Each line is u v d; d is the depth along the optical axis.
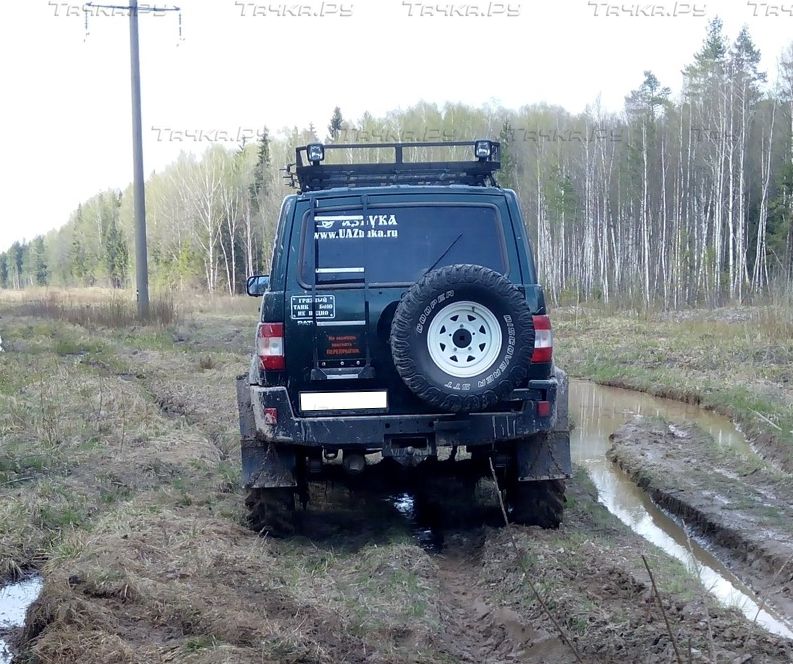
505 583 5.32
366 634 4.45
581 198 49.47
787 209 39.22
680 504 7.54
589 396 14.64
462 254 5.82
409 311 5.32
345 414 5.71
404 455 5.74
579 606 4.69
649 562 5.57
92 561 5.31
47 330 23.02
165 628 4.41
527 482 6.25
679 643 4.18
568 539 6.00
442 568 5.90
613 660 4.20
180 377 14.83
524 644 4.57
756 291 32.78
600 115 52.91
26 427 9.62
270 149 62.69
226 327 25.70
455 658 4.41
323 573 5.50
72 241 106.69
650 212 43.59
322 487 7.81
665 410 13.09
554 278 44.88
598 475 9.05
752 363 15.86
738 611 4.68
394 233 5.80
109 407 10.91
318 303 5.69
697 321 22.94
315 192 5.79
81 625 4.33
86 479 7.64
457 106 55.09
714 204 43.38
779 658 4.07
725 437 10.93
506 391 5.39
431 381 5.33
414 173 6.56
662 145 41.62
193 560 5.36
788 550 6.09
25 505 6.71
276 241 5.78
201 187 61.94
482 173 6.55
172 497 7.14
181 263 62.94
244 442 6.05
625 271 43.44
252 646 4.14
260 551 5.75
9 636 4.67
